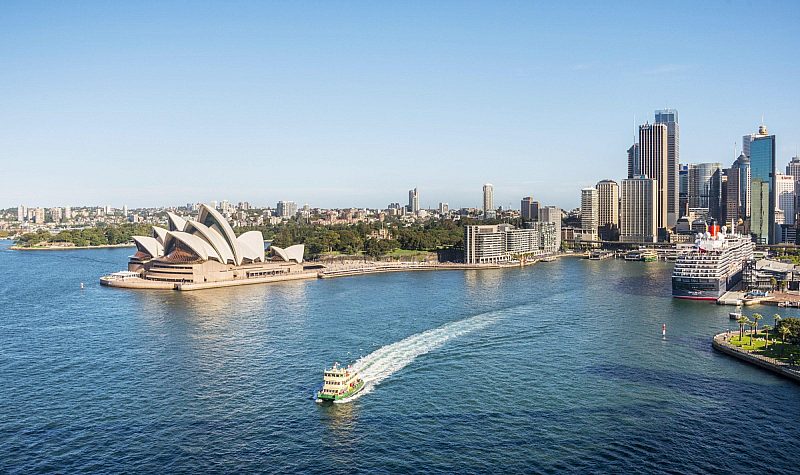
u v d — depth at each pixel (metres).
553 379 168.50
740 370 176.75
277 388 161.12
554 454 122.44
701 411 144.25
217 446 126.62
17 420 139.75
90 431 133.88
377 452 123.75
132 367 179.62
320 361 185.75
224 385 163.38
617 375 172.00
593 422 138.00
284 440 129.50
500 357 191.00
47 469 117.06
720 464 118.25
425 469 116.88
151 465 118.62
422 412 144.38
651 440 128.50
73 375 172.25
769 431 132.75
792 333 199.25
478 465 118.19
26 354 194.50
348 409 146.12
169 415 142.62
